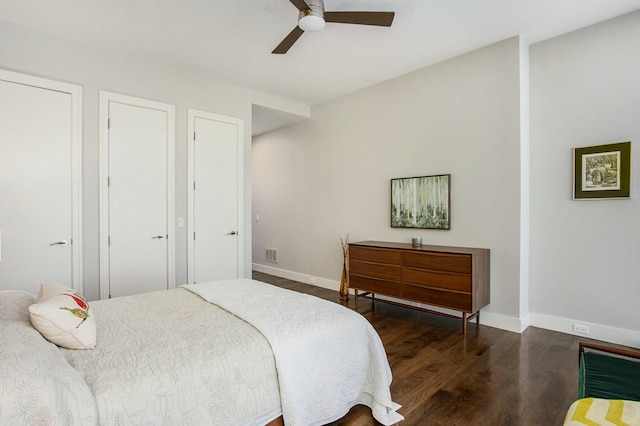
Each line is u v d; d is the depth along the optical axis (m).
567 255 3.10
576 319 3.06
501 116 3.25
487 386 2.19
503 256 3.26
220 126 4.21
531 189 3.30
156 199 3.67
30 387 0.97
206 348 1.44
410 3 2.59
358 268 4.00
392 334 3.14
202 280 4.05
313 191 5.25
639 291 2.75
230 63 3.67
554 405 1.97
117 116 3.41
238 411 1.37
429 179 3.79
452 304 3.16
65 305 1.43
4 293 1.71
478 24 2.91
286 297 2.20
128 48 3.32
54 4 2.57
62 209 3.09
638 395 1.39
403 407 1.95
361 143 4.54
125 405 1.12
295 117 5.23
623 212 2.82
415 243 3.75
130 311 1.94
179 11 2.68
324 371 1.64
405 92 4.02
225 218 4.27
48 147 3.02
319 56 3.51
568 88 3.09
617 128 2.84
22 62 2.90
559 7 2.67
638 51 2.75
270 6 2.61
